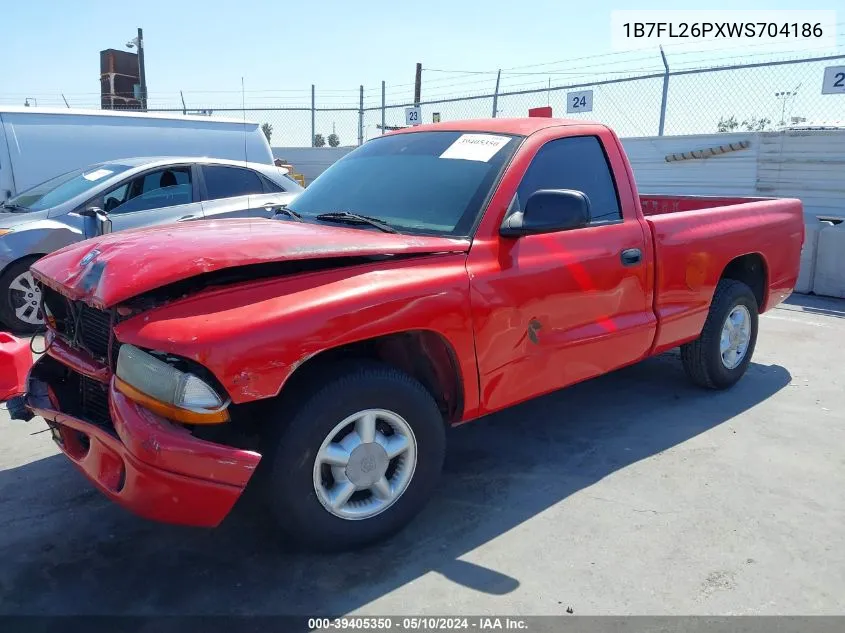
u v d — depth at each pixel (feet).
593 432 14.39
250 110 55.62
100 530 10.66
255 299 8.85
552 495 11.80
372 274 9.69
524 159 11.80
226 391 8.36
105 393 9.59
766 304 17.57
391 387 9.70
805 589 9.34
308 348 8.79
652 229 13.65
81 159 29.37
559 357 11.92
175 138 31.65
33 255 21.21
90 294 9.00
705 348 15.81
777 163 40.83
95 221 19.80
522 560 9.95
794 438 14.16
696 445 13.79
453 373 10.68
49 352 10.85
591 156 13.17
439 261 10.35
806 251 28.63
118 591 9.21
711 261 14.99
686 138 43.70
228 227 11.24
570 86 44.55
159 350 8.23
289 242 9.59
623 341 13.16
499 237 11.07
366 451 9.67
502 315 10.83
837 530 10.77
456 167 12.05
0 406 15.43
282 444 8.99
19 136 28.17
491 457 13.23
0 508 11.25
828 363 19.25
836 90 36.55
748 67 38.83
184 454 8.27
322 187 13.60
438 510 11.28
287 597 9.11
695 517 11.12
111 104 63.00
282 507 9.17
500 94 47.14
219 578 9.50
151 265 8.83
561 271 11.71
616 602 9.05
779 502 11.60
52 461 12.96
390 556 10.02
